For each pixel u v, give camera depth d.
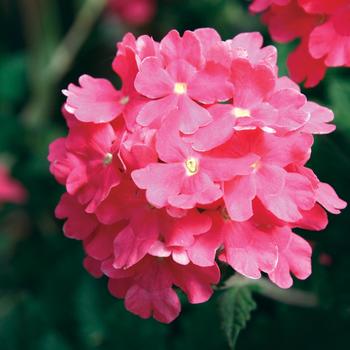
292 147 0.18
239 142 0.18
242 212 0.17
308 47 0.21
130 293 0.19
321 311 0.24
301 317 0.24
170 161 0.18
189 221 0.18
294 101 0.18
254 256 0.18
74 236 0.19
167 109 0.18
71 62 0.38
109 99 0.19
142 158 0.18
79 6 0.38
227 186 0.18
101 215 0.18
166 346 0.26
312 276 0.23
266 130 0.18
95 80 0.20
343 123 0.25
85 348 0.29
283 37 0.22
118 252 0.18
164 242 0.18
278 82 0.19
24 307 0.30
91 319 0.29
